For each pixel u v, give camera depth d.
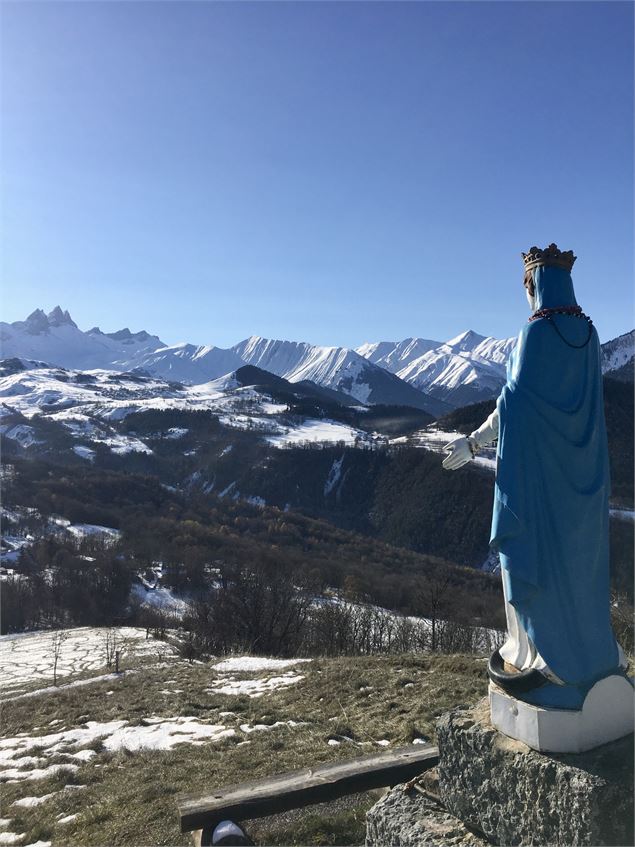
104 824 9.86
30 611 67.25
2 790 12.68
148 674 26.20
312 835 8.01
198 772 11.67
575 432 5.49
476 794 5.41
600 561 5.48
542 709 5.09
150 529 105.12
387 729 13.21
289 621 42.66
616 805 4.57
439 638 41.47
